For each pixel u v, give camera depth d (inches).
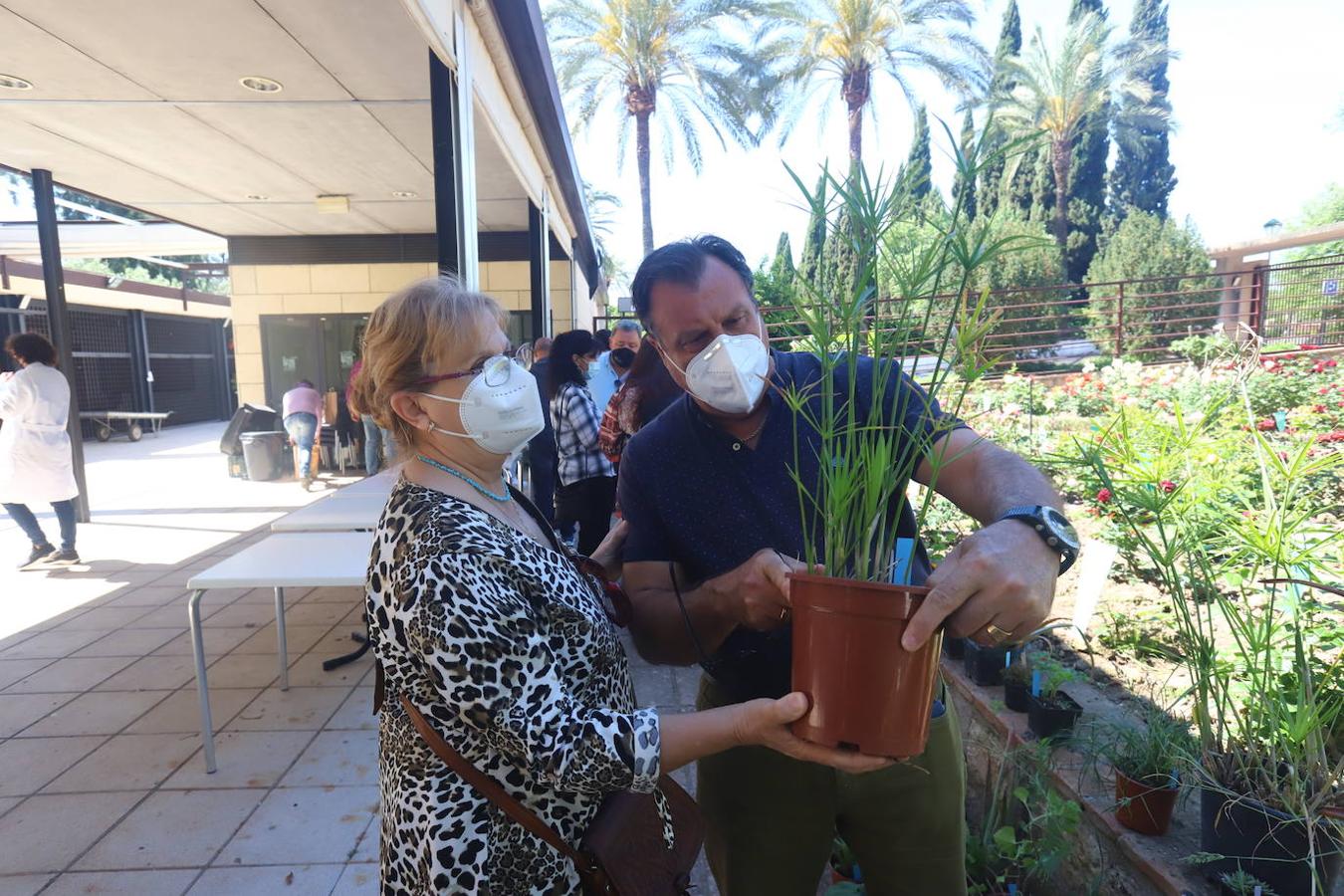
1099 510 133.7
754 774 53.1
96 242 422.9
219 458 499.5
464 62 167.5
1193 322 551.2
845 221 37.9
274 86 191.8
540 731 37.5
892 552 37.9
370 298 403.9
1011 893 76.0
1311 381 268.7
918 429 38.1
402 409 44.8
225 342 888.9
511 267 411.2
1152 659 103.5
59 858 96.0
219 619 182.7
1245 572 85.4
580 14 676.1
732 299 45.5
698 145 748.0
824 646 34.5
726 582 47.2
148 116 215.0
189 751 121.6
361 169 271.0
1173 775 67.7
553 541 49.3
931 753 50.9
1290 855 58.9
